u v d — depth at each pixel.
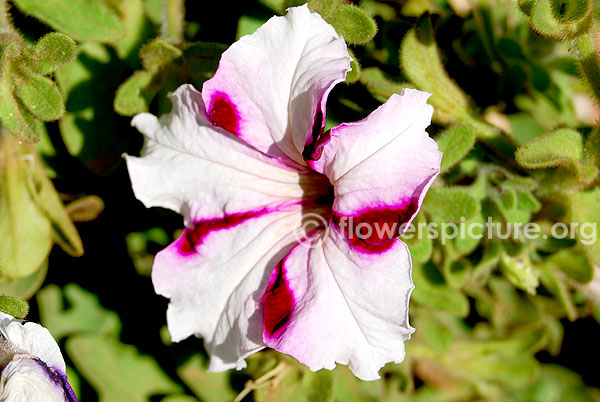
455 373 0.38
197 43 0.31
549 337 0.39
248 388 0.34
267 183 0.29
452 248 0.33
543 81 0.36
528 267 0.34
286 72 0.28
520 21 0.36
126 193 0.35
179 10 0.33
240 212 0.29
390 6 0.36
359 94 0.34
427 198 0.31
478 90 0.36
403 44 0.32
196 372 0.34
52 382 0.28
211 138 0.29
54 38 0.30
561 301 0.35
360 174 0.27
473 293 0.37
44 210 0.33
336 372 0.36
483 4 0.35
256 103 0.28
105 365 0.34
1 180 0.33
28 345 0.28
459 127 0.31
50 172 0.34
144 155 0.30
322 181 0.30
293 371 0.34
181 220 0.35
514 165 0.34
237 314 0.29
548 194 0.34
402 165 0.27
